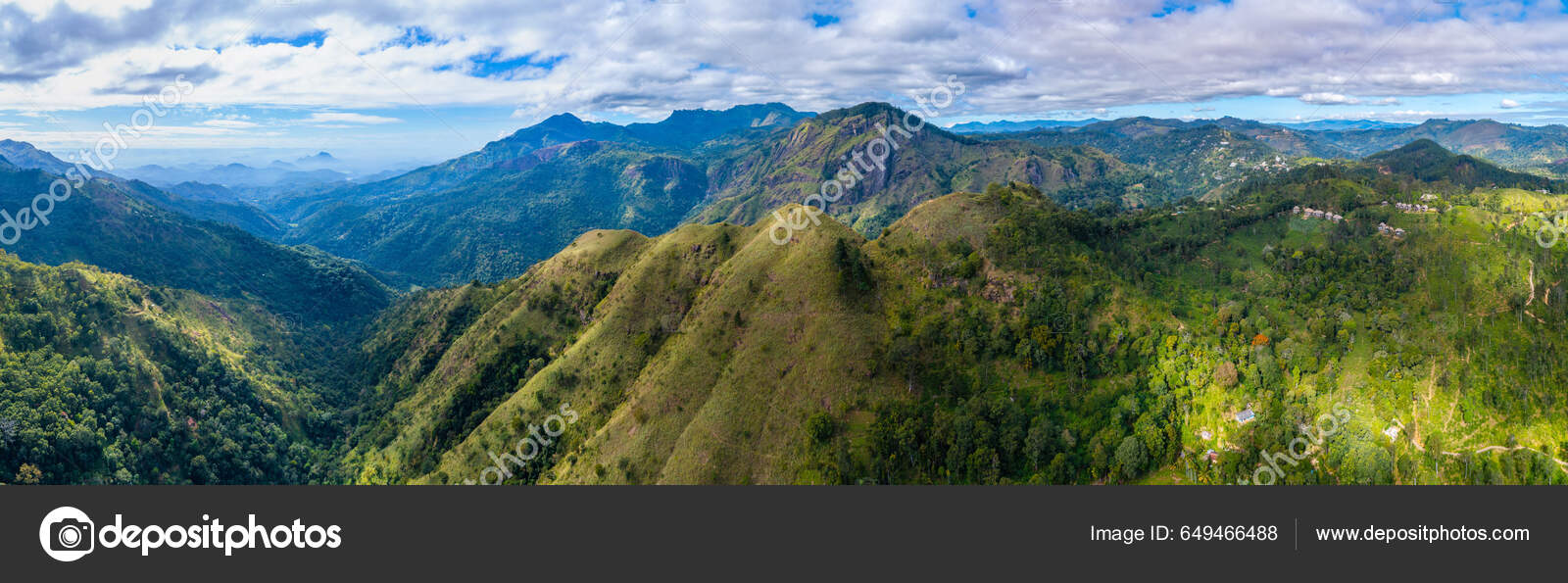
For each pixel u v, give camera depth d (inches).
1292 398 5290.4
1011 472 5093.5
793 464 5275.6
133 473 6441.9
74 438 6122.1
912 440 5187.0
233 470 7244.1
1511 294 5851.4
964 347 5802.2
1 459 5816.9
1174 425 5246.1
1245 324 5792.3
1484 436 4928.6
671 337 6884.8
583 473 5812.0
